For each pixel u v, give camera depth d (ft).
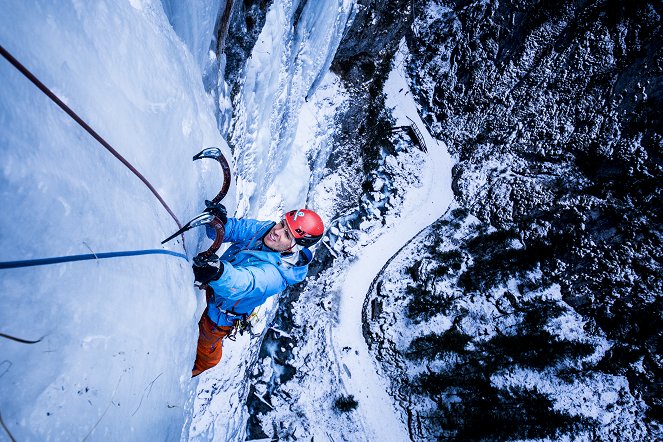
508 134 55.98
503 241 51.39
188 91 8.71
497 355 44.06
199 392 17.53
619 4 45.65
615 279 44.19
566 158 51.98
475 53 57.06
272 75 20.18
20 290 3.67
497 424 40.60
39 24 4.27
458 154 59.31
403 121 57.93
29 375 3.71
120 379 5.09
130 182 5.84
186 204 8.05
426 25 58.18
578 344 42.98
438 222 54.65
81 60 4.98
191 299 7.43
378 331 47.19
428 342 46.19
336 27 34.68
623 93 47.26
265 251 8.88
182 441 8.76
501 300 47.34
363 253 51.47
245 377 22.91
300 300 47.39
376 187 53.78
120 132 5.70
